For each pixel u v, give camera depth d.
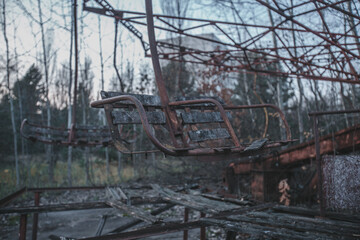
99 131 4.75
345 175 2.69
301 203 6.16
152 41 2.13
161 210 4.23
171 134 2.14
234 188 7.07
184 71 12.23
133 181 11.41
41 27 10.34
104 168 13.95
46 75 10.95
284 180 5.71
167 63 14.41
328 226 2.41
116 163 15.73
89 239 2.22
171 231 2.44
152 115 2.22
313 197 6.26
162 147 1.70
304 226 2.39
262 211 3.25
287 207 3.23
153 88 13.84
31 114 13.55
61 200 8.54
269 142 2.25
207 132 2.26
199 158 2.20
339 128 9.10
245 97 11.94
